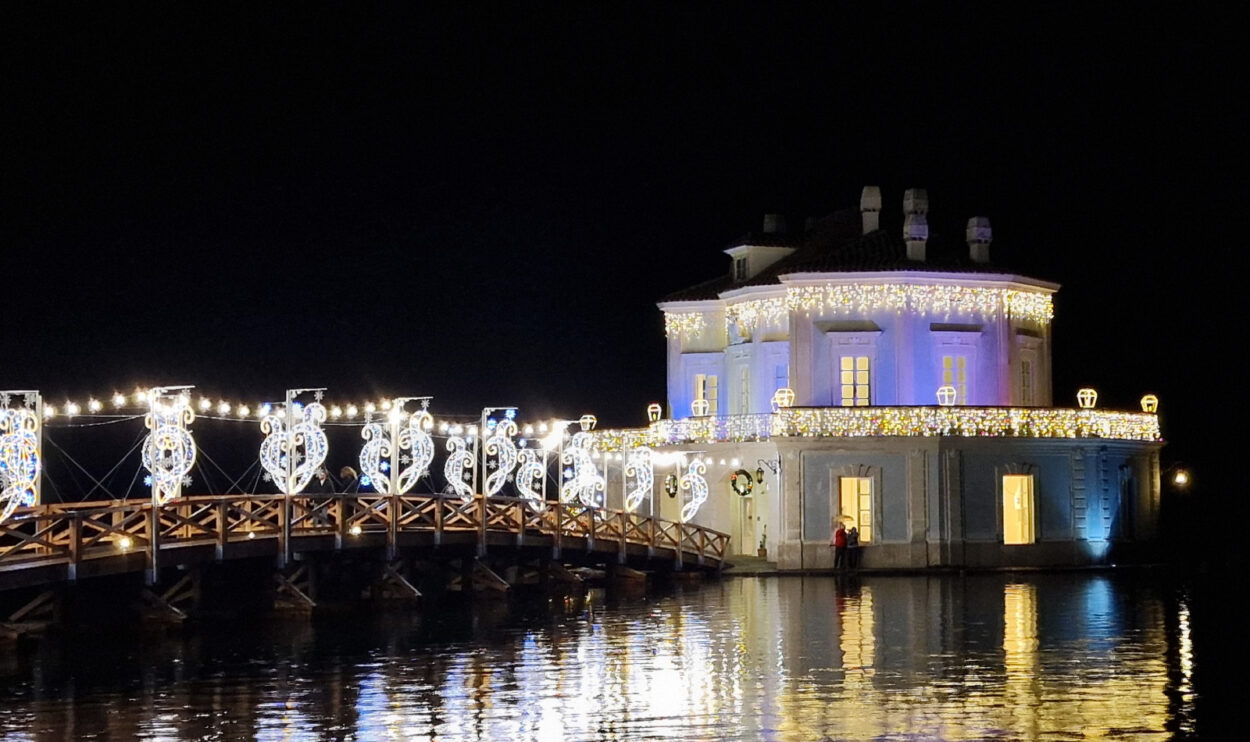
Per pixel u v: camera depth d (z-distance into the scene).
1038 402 64.12
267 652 34.78
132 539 38.19
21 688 29.78
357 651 34.91
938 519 58.66
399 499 46.56
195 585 42.28
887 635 37.00
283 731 25.55
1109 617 40.66
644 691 29.08
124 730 25.67
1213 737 24.81
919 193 62.12
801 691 28.95
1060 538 60.12
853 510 58.91
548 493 73.38
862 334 61.00
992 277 61.72
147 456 39.41
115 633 38.44
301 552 43.34
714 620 40.94
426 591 49.28
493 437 50.84
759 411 64.06
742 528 64.44
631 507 59.16
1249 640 35.62
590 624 40.25
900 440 58.34
